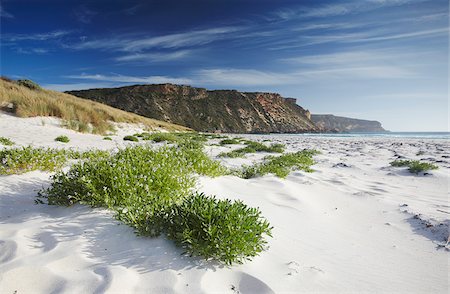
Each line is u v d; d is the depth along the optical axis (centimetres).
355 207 547
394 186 745
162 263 280
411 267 322
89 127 2186
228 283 263
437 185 760
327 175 869
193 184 492
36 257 280
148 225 325
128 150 602
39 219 369
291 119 15950
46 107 2167
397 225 454
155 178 439
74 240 314
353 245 374
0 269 257
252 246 303
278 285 265
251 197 539
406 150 1823
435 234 415
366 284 283
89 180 397
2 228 340
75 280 246
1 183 503
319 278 284
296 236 387
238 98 15025
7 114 1953
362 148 1989
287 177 803
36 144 1184
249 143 2142
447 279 298
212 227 296
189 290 245
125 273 258
